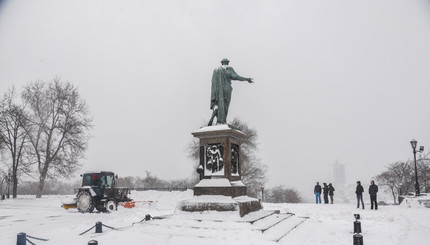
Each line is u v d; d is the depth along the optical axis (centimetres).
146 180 6212
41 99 3600
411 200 2009
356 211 1636
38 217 1722
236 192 1147
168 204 2473
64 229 1197
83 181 2070
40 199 3266
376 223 1224
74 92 3612
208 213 1048
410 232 1006
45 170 3453
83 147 3519
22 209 2284
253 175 4119
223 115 1291
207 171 1216
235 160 1267
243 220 969
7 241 999
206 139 1243
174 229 923
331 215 1480
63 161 3462
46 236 1051
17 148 3628
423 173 4078
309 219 1284
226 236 827
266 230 908
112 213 1872
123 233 909
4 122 3522
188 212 1084
